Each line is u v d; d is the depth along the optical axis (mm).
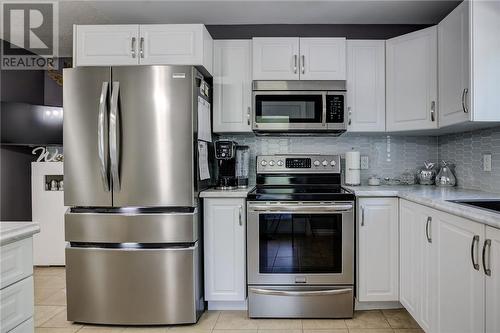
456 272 1590
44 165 3602
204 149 2605
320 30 3051
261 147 3119
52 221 3609
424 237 1978
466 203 1767
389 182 3059
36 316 2488
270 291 2414
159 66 2279
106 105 2275
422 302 2006
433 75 2443
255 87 2705
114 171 2262
